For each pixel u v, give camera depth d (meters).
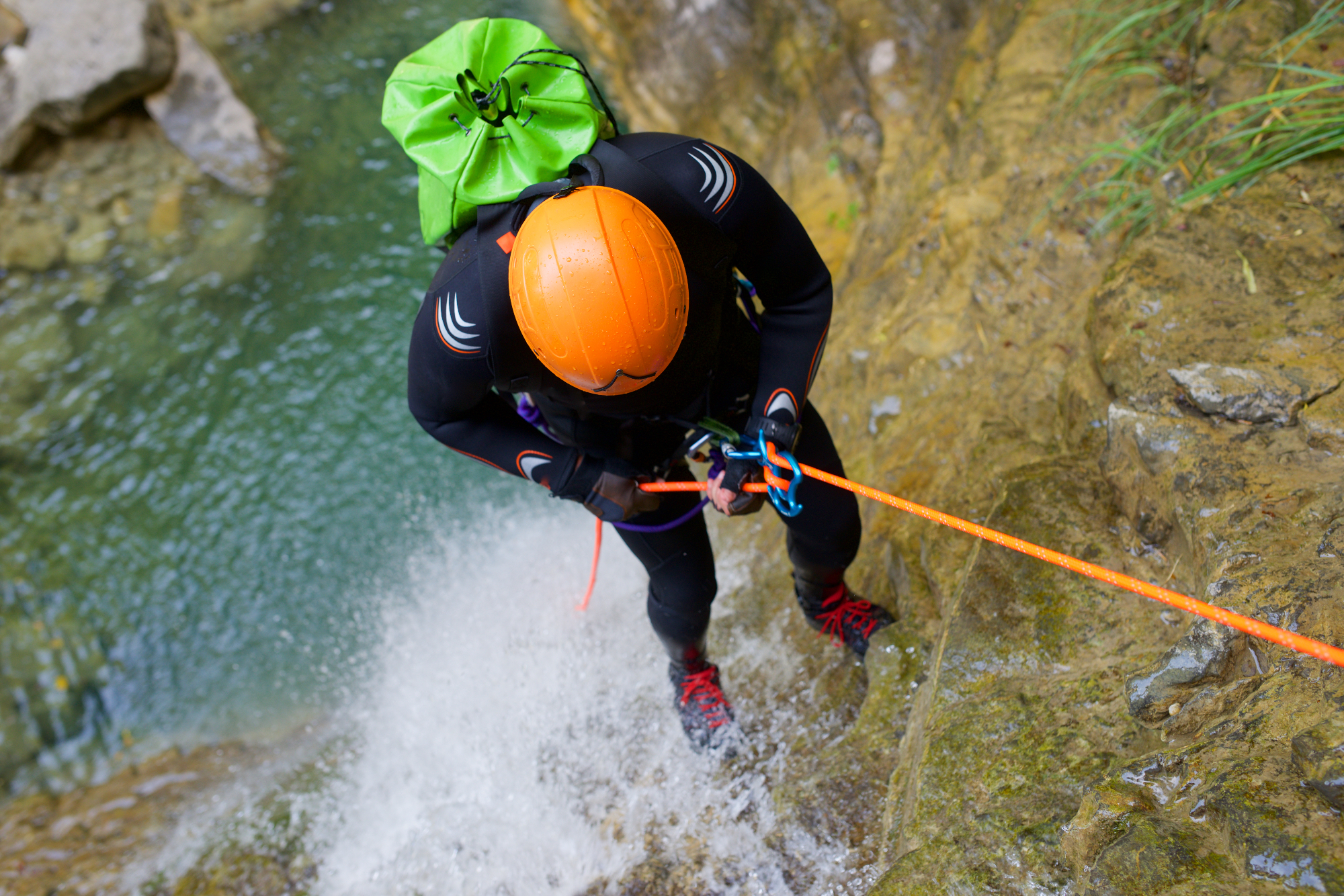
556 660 3.36
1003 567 2.17
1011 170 3.53
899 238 4.05
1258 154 2.74
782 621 2.98
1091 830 1.55
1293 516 1.85
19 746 4.34
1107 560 2.14
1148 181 3.04
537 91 1.62
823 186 4.73
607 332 1.48
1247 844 1.34
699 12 5.76
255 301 5.62
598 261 1.46
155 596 4.70
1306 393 2.06
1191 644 1.73
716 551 3.55
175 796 3.85
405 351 5.31
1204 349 2.26
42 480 5.13
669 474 2.04
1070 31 3.72
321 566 4.58
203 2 6.46
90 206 5.88
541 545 4.22
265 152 6.05
